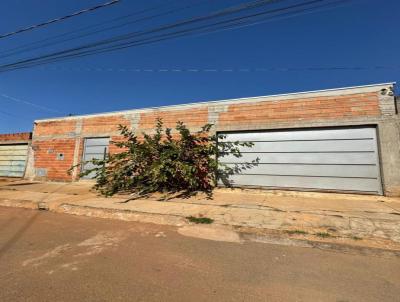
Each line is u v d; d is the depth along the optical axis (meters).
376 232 4.62
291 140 9.08
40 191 10.10
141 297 2.68
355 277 3.16
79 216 6.49
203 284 2.97
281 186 9.00
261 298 2.68
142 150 9.38
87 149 12.75
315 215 5.68
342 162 8.41
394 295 2.75
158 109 11.11
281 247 4.20
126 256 3.80
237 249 4.10
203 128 9.62
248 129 9.47
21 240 4.54
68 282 3.00
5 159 15.58
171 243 4.36
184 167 8.45
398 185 7.61
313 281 3.05
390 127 7.85
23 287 2.88
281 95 9.20
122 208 6.68
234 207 6.65
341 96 8.48
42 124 14.15
